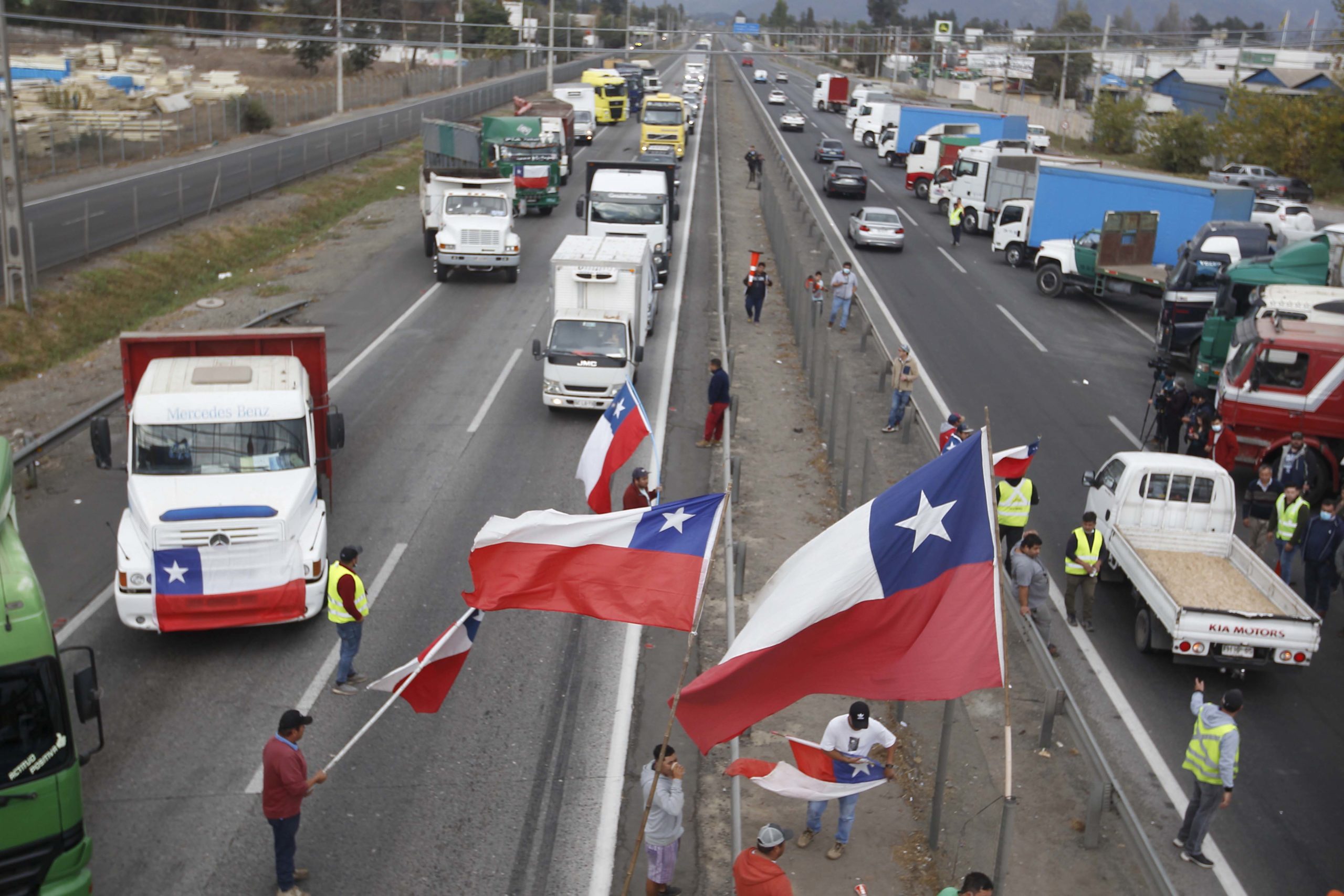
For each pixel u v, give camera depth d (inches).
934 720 446.6
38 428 827.4
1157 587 499.8
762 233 1635.1
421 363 971.3
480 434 800.9
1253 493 631.2
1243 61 3363.7
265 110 2615.7
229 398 548.1
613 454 526.3
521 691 475.2
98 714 327.3
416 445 774.5
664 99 2325.3
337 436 596.4
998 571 324.5
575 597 371.6
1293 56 3991.1
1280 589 500.4
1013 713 460.4
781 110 3617.1
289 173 1909.4
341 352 996.6
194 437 537.3
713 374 775.1
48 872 314.7
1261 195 1988.2
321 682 476.1
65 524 640.4
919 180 2060.8
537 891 355.3
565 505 674.8
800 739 445.4
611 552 369.7
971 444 327.3
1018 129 2333.9
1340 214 1967.3
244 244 1489.9
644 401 882.8
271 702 459.8
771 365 1014.4
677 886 362.6
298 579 501.4
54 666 315.6
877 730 370.9
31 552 601.6
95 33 3238.2
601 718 457.1
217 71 3051.2
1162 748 452.1
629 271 874.8
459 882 358.0
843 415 876.6
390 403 863.1
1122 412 898.7
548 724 450.6
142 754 420.8
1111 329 1185.4
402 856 369.4
